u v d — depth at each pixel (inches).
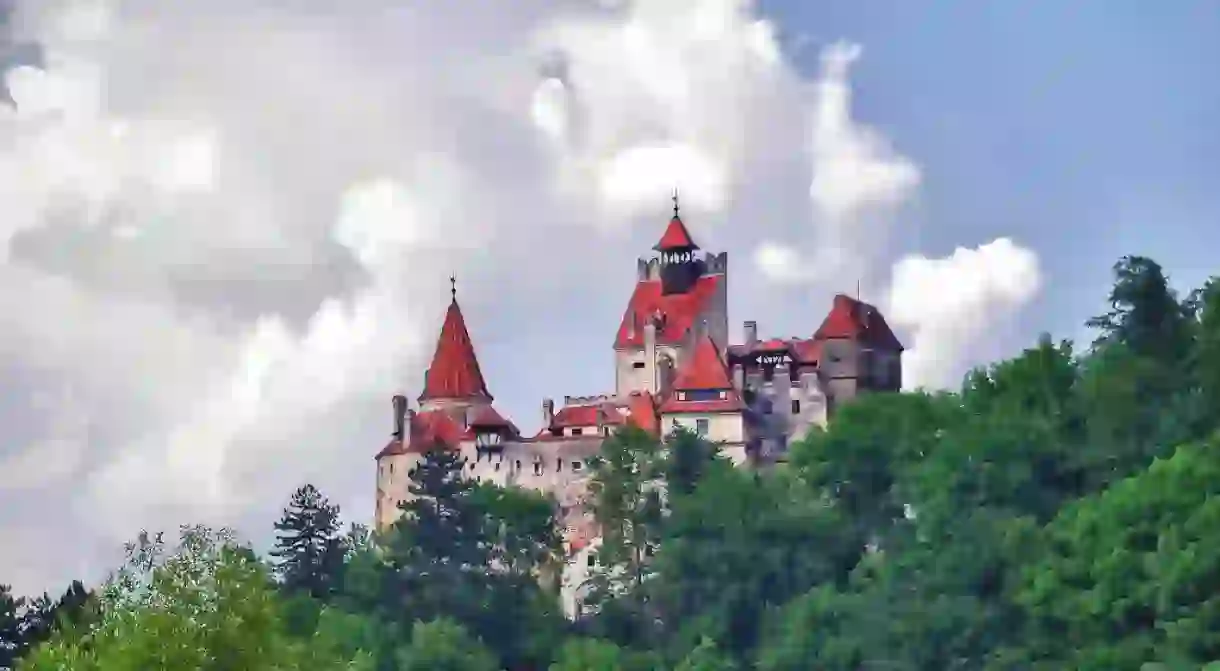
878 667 6786.4
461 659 7450.8
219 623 4419.3
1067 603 6082.7
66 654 4446.4
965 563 6801.2
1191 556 5679.1
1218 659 5467.5
